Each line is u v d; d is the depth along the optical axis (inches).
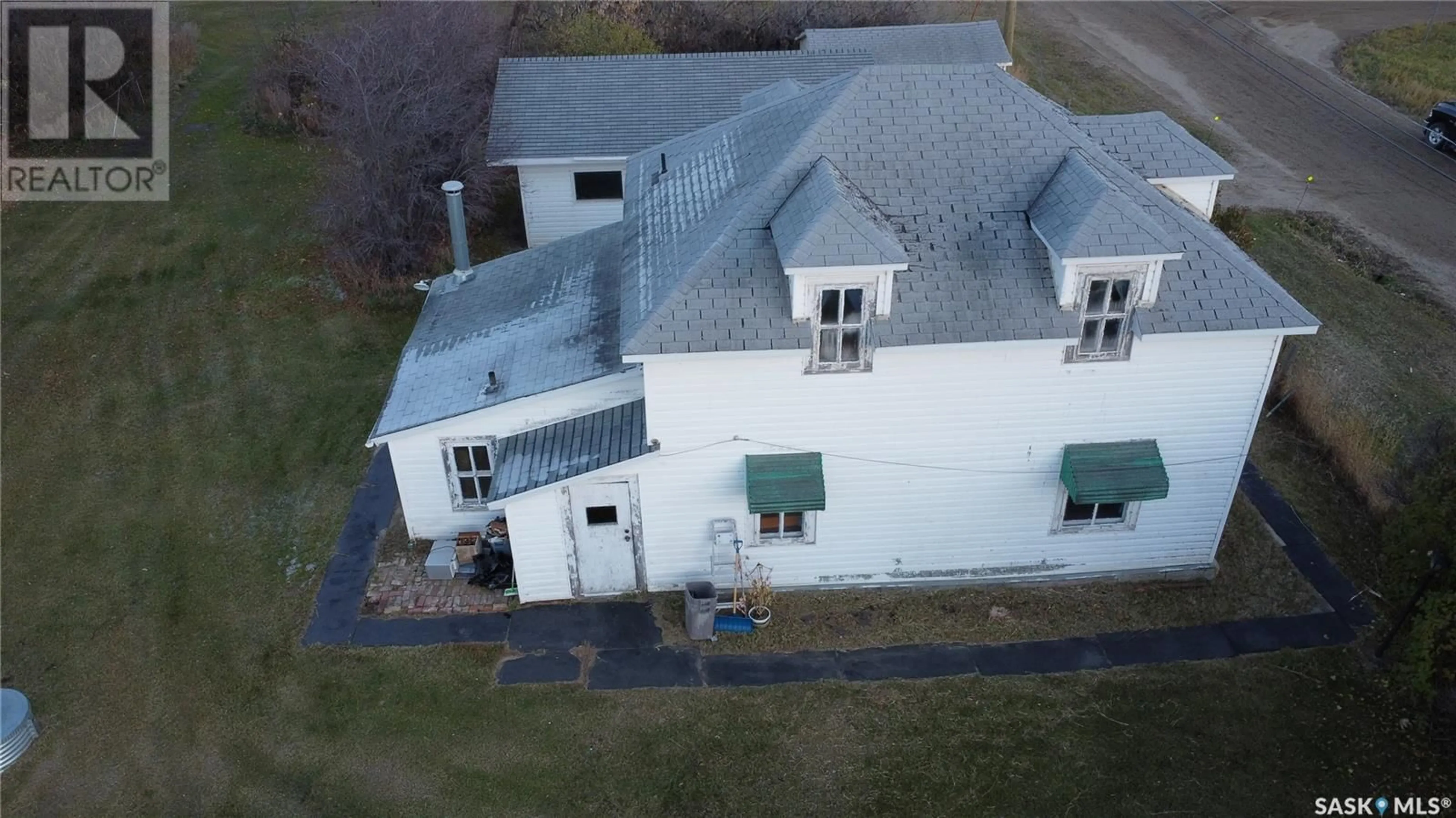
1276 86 1582.2
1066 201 590.9
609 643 655.1
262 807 556.4
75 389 901.2
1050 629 666.2
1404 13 1873.8
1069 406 631.8
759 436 628.1
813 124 631.8
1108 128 708.7
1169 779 569.9
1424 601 576.7
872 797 561.0
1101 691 622.2
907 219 608.7
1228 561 716.7
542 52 1368.1
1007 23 1465.3
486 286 855.7
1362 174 1307.8
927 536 679.7
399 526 752.3
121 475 801.6
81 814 552.4
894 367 604.4
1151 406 636.7
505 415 680.4
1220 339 609.6
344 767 577.9
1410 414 840.3
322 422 860.0
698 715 607.5
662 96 1126.4
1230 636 660.7
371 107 1019.9
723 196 653.3
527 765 579.2
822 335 591.2
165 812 553.6
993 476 656.4
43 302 1026.1
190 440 840.3
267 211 1195.9
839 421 625.6
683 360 574.6
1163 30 1817.2
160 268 1086.4
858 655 647.1
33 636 658.8
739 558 671.1
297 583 702.5
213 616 676.1
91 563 717.9
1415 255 1117.7
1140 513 678.5
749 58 1185.4
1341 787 565.9
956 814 552.4
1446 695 592.1
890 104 633.6
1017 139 631.2
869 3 1557.6
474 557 708.7
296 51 1438.2
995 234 608.1
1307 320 596.1
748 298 583.2
